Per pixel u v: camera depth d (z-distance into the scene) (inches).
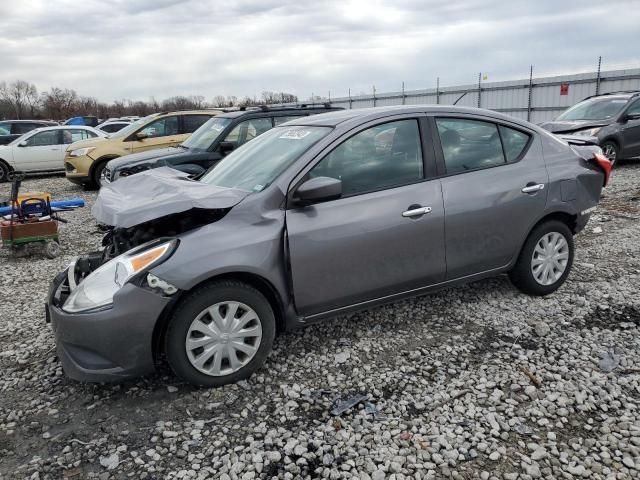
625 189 371.9
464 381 131.5
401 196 146.6
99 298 121.1
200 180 170.1
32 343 163.6
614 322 159.9
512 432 111.9
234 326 129.3
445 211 152.0
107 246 158.9
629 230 263.9
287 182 135.7
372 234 141.6
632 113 469.4
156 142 472.4
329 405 124.0
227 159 175.8
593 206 183.5
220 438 113.3
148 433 116.3
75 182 492.4
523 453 105.5
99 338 118.8
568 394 123.9
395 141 150.6
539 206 168.6
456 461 103.8
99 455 109.8
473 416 117.5
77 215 384.8
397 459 104.8
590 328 156.9
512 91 1011.9
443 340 153.2
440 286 159.2
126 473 104.3
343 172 142.3
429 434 112.3
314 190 128.5
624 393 123.6
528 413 117.6
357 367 140.3
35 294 212.2
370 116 150.2
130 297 118.3
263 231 130.5
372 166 146.3
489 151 165.2
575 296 179.8
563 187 172.9
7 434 117.6
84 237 313.3
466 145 161.6
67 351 123.9
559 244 178.7
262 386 132.4
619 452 104.0
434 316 168.9
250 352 132.7
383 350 148.8
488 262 164.7
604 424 112.5
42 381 140.3
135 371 123.1
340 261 138.8
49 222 270.1
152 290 119.3
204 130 359.9
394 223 144.3
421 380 132.7
